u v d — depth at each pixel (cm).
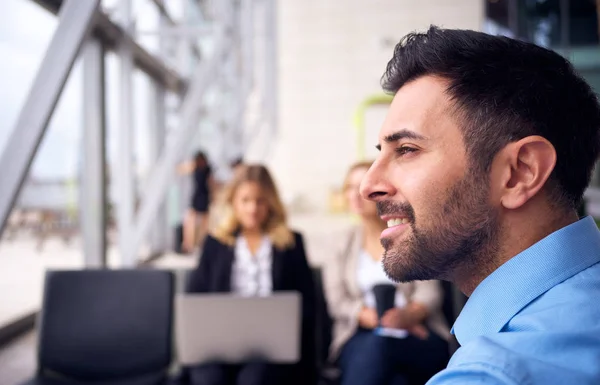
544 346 39
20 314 357
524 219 48
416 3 971
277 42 1005
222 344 182
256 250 219
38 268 385
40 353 200
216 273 216
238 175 222
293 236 224
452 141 49
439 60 51
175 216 740
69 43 211
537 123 48
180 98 708
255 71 963
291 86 1013
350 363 185
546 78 49
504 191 48
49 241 395
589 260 46
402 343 183
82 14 212
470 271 51
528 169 48
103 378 200
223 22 540
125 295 206
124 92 493
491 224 49
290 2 1002
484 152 48
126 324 204
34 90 208
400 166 52
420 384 181
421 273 52
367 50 991
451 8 964
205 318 180
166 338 204
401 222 52
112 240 493
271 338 182
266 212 221
